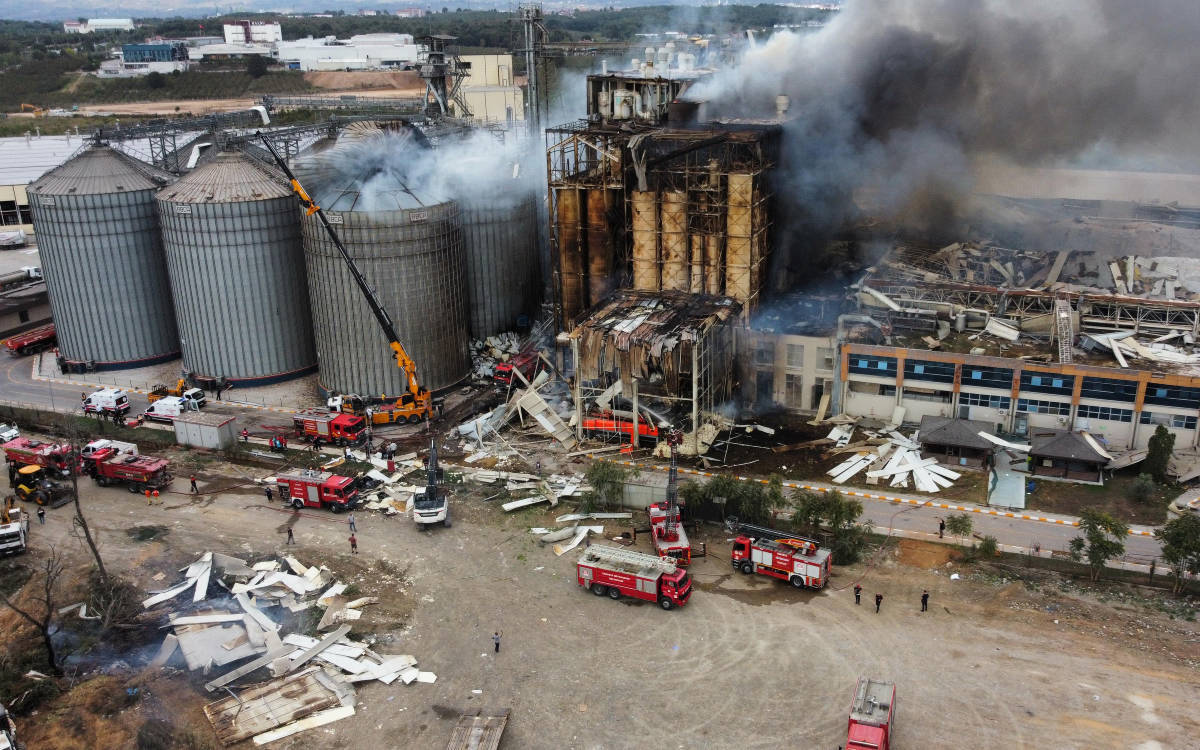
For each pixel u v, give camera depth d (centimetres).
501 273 9831
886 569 5672
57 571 5106
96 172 9144
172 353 9844
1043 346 7531
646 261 8212
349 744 4381
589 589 5550
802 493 6147
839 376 7644
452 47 15625
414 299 8150
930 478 6681
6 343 10488
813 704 4553
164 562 5959
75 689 4781
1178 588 5362
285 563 5938
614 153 8119
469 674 4844
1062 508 6266
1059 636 5003
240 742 4400
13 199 14638
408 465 7294
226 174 8662
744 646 4997
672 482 5778
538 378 8194
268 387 9044
